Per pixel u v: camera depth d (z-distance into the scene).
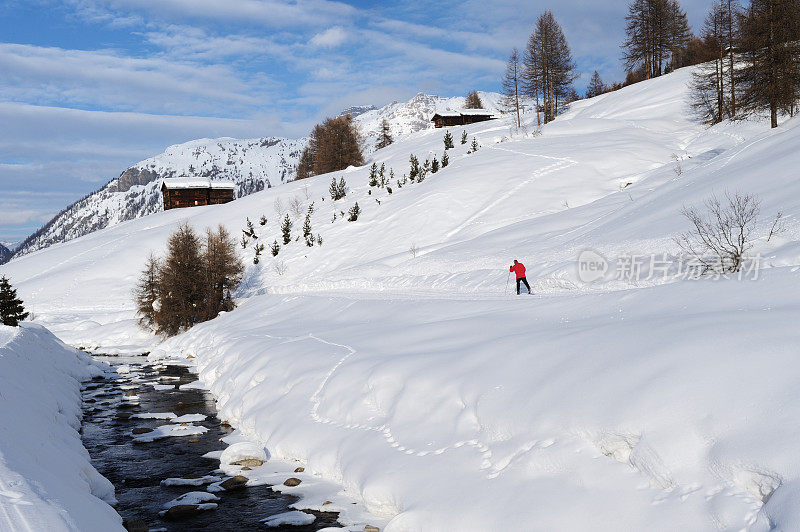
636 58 94.44
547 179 54.00
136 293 53.50
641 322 11.54
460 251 39.72
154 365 34.09
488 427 10.78
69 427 18.58
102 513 10.12
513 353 12.48
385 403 13.85
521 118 104.06
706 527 6.87
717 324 9.83
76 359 32.16
